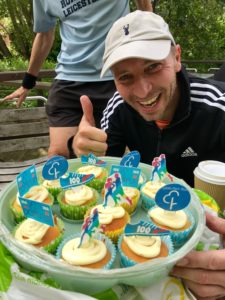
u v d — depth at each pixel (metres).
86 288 0.78
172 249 0.91
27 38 6.98
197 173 1.23
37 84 3.50
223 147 1.45
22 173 1.10
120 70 1.20
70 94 2.29
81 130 1.27
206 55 7.07
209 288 0.81
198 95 1.39
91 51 2.15
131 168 1.19
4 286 0.75
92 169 1.35
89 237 0.89
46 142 2.37
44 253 0.80
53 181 1.28
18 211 1.05
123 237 0.97
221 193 1.18
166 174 1.23
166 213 1.02
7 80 3.13
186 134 1.42
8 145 2.24
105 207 1.09
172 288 0.82
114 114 1.59
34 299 0.74
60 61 2.35
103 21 2.06
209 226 0.95
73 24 2.13
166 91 1.24
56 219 1.07
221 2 6.89
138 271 0.75
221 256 0.81
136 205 1.21
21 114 2.32
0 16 7.13
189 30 6.64
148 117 1.31
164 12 6.12
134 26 1.20
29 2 6.53
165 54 1.17
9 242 0.84
